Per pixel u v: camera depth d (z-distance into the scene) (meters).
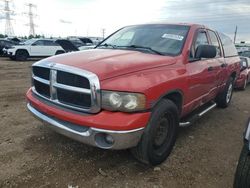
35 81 3.85
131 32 4.88
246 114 6.64
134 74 3.26
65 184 3.20
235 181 2.86
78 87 3.18
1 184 3.14
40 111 3.66
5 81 9.95
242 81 9.77
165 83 3.44
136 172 3.54
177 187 3.29
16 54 19.83
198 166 3.80
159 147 3.65
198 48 4.28
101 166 3.62
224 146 4.55
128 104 3.04
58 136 4.45
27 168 3.49
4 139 4.30
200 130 5.28
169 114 3.64
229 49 6.55
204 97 5.02
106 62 3.37
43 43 20.80
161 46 4.31
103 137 3.11
